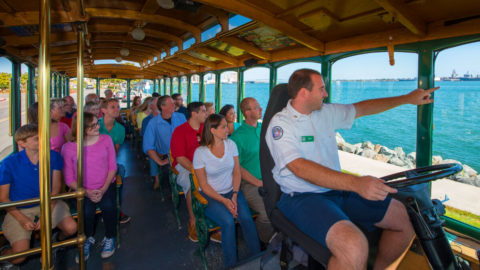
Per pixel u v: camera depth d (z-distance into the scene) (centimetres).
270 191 178
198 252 289
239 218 263
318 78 159
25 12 311
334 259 127
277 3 300
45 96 133
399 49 327
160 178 421
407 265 166
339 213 140
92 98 619
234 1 301
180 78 1098
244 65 634
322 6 289
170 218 364
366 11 293
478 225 281
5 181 236
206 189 262
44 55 131
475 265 241
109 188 297
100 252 290
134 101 894
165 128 439
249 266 212
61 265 265
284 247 171
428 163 307
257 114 314
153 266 266
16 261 243
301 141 161
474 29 260
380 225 160
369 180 120
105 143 288
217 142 268
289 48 486
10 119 493
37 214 246
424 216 144
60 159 264
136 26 539
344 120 180
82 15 168
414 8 260
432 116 303
